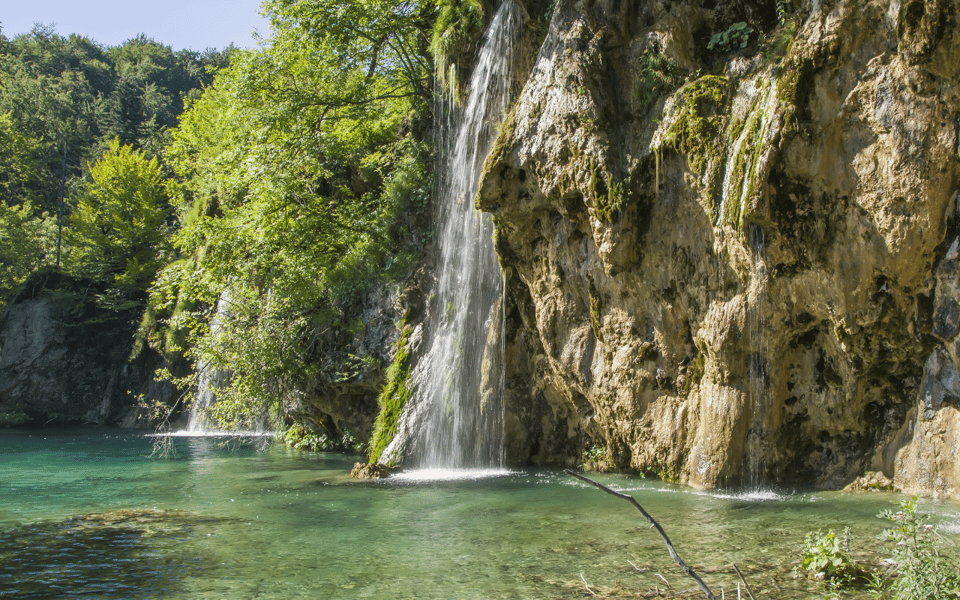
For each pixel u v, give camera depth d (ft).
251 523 27.96
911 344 28.94
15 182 208.85
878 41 27.25
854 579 17.44
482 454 46.91
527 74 46.39
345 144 67.31
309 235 64.18
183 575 20.08
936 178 26.48
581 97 37.11
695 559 20.08
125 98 241.14
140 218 149.89
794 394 33.22
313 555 22.17
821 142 28.37
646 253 35.86
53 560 22.26
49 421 132.46
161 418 115.44
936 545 17.13
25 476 46.78
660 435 36.52
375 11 63.26
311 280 63.00
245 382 61.62
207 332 65.62
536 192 40.42
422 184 60.75
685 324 35.55
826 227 28.91
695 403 35.14
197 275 67.10
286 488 38.27
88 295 148.15
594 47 37.55
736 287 32.45
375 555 21.97
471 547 22.66
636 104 36.52
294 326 62.59
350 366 57.57
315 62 67.05
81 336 141.79
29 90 242.37
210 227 70.18
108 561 21.99
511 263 44.52
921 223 26.91
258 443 74.43
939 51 25.31
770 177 29.25
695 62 35.47
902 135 26.81
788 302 30.99
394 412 49.29
